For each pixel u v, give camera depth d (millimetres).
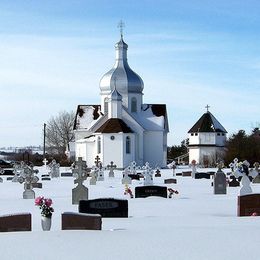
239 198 23578
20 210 26641
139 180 53719
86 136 97438
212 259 12953
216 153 106250
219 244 14859
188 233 16922
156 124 94812
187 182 50312
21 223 18328
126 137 89938
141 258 13172
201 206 27734
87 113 99562
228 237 16047
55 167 62125
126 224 20422
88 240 15742
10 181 54719
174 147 133250
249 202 23578
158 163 94250
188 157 119938
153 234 16812
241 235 16422
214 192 36188
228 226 19109
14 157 136500
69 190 40656
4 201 31828
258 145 92250
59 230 18250
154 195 32938
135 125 92562
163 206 27734
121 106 92375
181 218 22484
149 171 47781
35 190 40656
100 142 90125
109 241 15547
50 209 19250
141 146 92438
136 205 28250
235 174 50250
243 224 19891
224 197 33562
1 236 16625
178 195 34812
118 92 93375
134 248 14430
